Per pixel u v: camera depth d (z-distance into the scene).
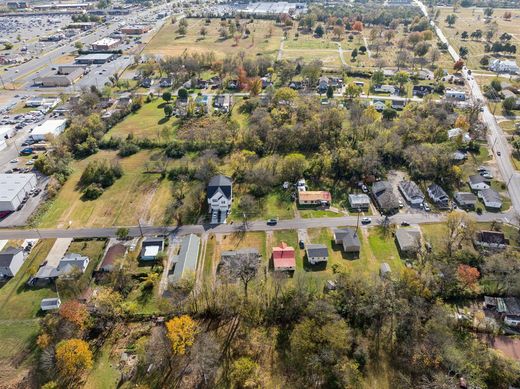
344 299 78.75
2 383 68.88
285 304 79.56
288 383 68.00
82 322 75.75
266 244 100.19
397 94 195.25
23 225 108.38
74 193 121.88
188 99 189.12
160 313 80.88
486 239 96.25
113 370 70.81
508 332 76.38
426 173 124.50
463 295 82.88
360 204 113.00
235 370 67.25
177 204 115.12
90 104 177.00
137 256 96.62
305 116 159.38
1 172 134.12
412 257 94.62
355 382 66.62
